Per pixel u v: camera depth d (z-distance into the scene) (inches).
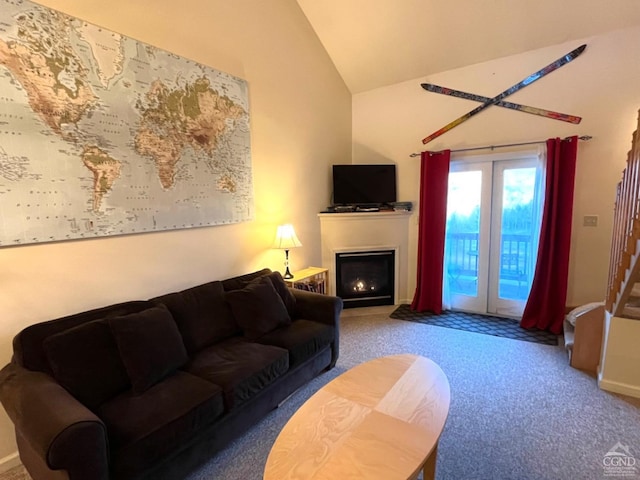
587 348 107.9
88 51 79.6
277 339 97.6
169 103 97.6
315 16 151.7
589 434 79.3
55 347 66.5
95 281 84.7
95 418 53.4
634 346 92.4
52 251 76.7
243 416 78.7
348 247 172.7
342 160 184.7
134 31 89.4
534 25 131.7
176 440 63.0
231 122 117.6
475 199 160.9
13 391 60.7
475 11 133.2
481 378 105.0
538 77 139.6
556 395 95.2
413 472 49.1
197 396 69.0
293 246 131.9
